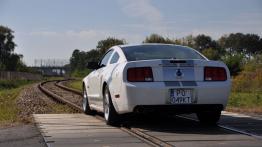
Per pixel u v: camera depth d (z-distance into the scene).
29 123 11.62
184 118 12.28
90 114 13.87
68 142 8.47
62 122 11.59
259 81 29.47
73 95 29.11
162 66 9.77
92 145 8.15
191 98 9.73
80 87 49.03
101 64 12.52
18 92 37.06
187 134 9.30
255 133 9.38
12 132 9.87
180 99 9.68
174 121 11.59
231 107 15.88
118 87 10.05
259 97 20.91
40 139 8.90
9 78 81.94
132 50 10.96
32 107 18.25
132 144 8.23
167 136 9.02
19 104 20.34
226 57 43.12
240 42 114.19
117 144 8.24
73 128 10.39
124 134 9.45
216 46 102.50
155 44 11.36
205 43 98.88
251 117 12.48
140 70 9.76
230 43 113.06
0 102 22.81
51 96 27.59
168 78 9.76
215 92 9.84
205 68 9.96
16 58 164.12
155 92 9.59
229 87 10.02
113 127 10.61
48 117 12.94
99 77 11.91
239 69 41.91
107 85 10.84
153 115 12.83
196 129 10.09
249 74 31.66
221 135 9.15
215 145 8.02
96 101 12.47
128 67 9.80
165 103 9.63
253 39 117.44
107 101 10.94
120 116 10.62
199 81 9.88
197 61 9.95
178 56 10.71
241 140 8.53
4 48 164.38
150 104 9.62
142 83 9.69
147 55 10.67
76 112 15.75
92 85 12.96
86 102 13.85
